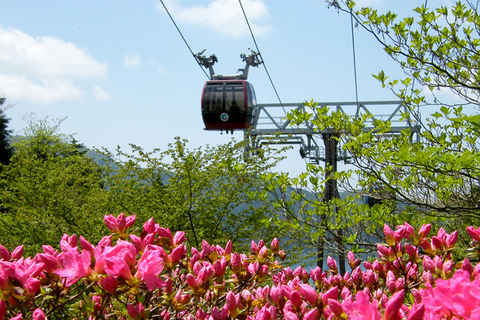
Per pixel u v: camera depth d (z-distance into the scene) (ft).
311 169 17.72
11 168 36.83
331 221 17.88
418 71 16.81
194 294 6.42
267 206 32.96
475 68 15.49
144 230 7.29
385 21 16.12
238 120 72.33
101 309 5.60
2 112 109.29
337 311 4.84
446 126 15.84
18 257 7.34
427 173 15.53
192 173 33.45
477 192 16.19
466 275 5.02
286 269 9.14
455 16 15.71
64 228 33.71
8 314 5.97
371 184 17.57
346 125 16.90
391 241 7.66
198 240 34.27
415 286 7.61
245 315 6.14
